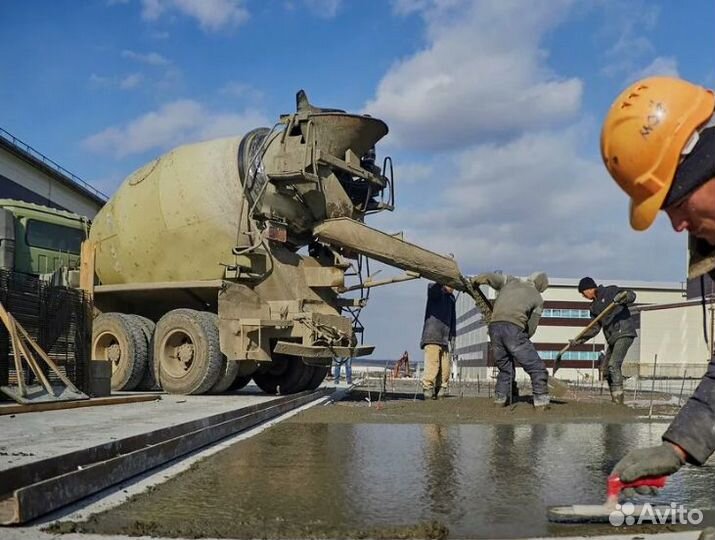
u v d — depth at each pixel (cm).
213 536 271
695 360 3572
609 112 222
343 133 1012
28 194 2422
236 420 622
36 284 797
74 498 326
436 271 1008
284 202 1020
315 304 1042
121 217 1137
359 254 1057
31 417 625
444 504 327
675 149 205
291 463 446
